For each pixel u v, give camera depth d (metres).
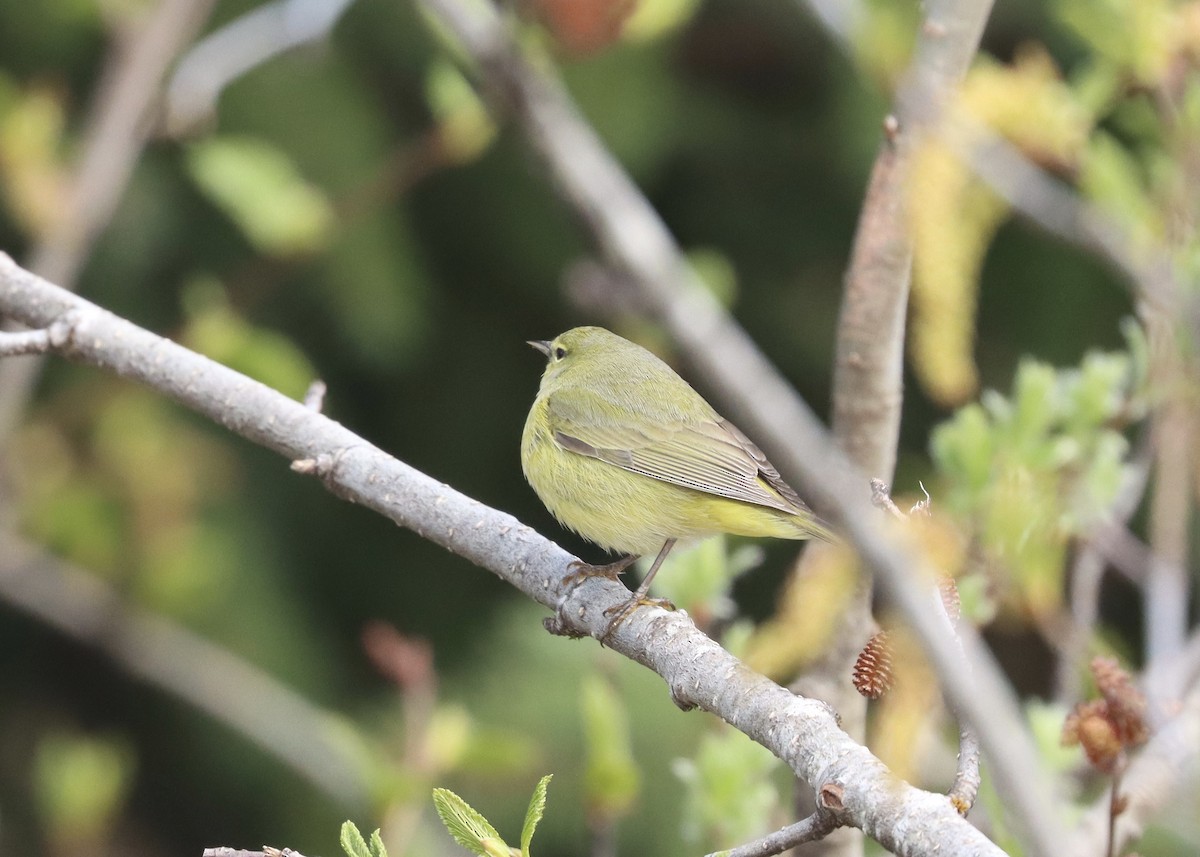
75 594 13.26
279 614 14.57
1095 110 7.08
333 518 15.90
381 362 14.96
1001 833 6.57
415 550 16.19
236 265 14.90
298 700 13.34
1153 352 6.53
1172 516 7.29
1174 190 6.79
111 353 8.01
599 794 7.79
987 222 4.54
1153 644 7.18
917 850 4.58
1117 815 5.62
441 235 15.88
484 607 16.20
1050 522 7.16
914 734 4.09
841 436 7.55
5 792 15.89
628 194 4.70
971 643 4.51
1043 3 13.72
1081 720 5.66
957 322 4.29
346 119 14.30
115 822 15.41
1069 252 14.62
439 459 16.47
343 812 14.70
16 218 13.27
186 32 10.80
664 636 6.57
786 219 16.05
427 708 8.80
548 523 16.61
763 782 7.95
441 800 5.15
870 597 6.31
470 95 10.12
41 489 13.00
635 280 4.39
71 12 13.62
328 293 14.60
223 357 10.13
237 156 10.38
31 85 13.77
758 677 5.85
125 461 13.13
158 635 13.41
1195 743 6.16
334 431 7.79
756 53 15.46
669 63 15.20
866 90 13.88
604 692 7.88
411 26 14.50
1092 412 7.91
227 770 15.32
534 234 15.62
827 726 5.37
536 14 5.45
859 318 7.32
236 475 14.77
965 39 5.31
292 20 8.97
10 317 8.25
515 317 16.45
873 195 7.07
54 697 16.36
